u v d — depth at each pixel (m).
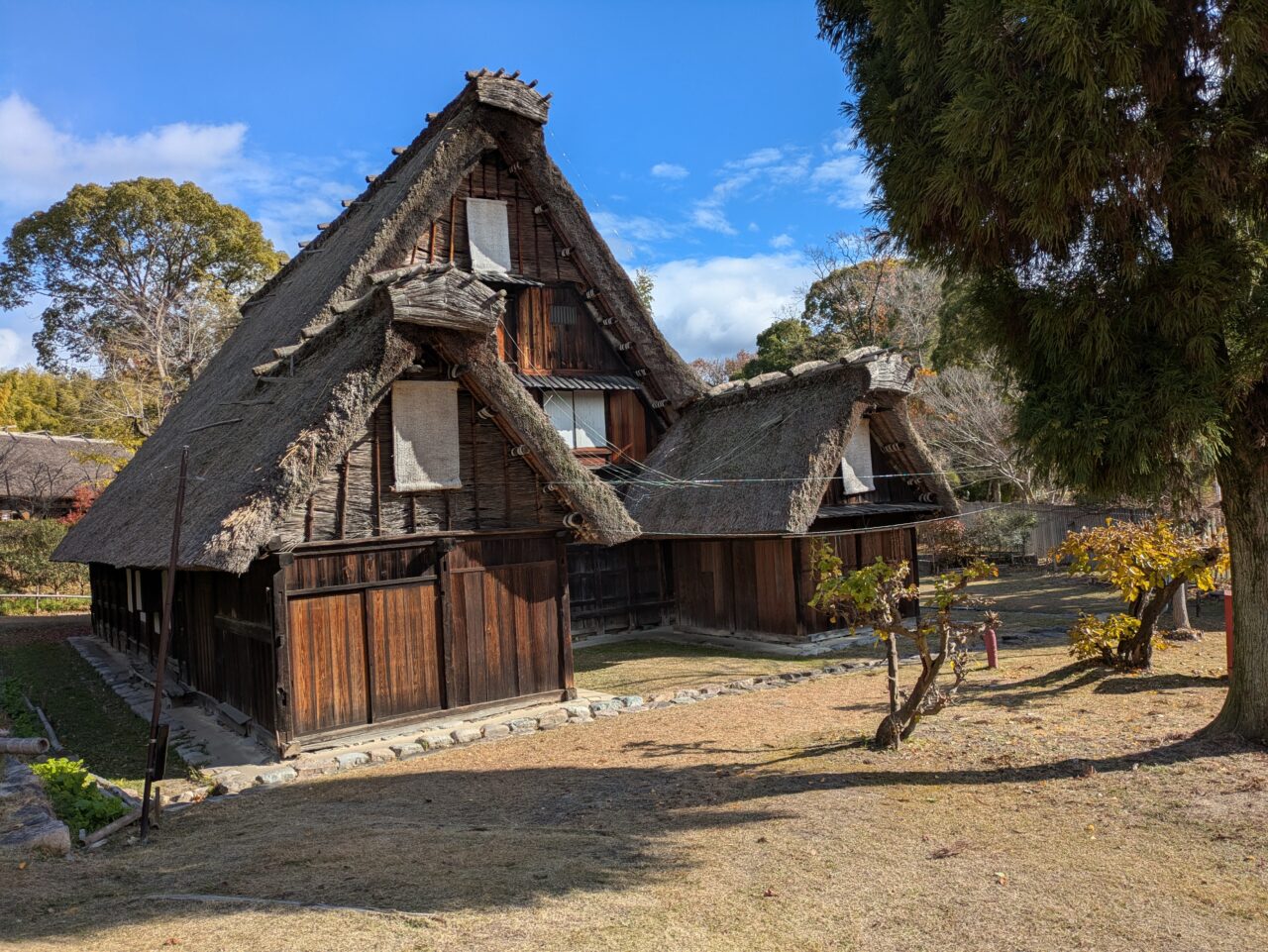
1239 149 6.41
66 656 17.09
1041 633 14.46
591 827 6.10
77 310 37.78
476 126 15.45
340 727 9.13
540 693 10.68
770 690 11.33
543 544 10.91
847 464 15.08
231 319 34.28
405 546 9.74
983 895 4.64
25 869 5.28
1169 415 6.44
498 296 9.60
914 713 7.85
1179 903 4.47
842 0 8.39
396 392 9.70
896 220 7.69
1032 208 6.48
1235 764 6.67
